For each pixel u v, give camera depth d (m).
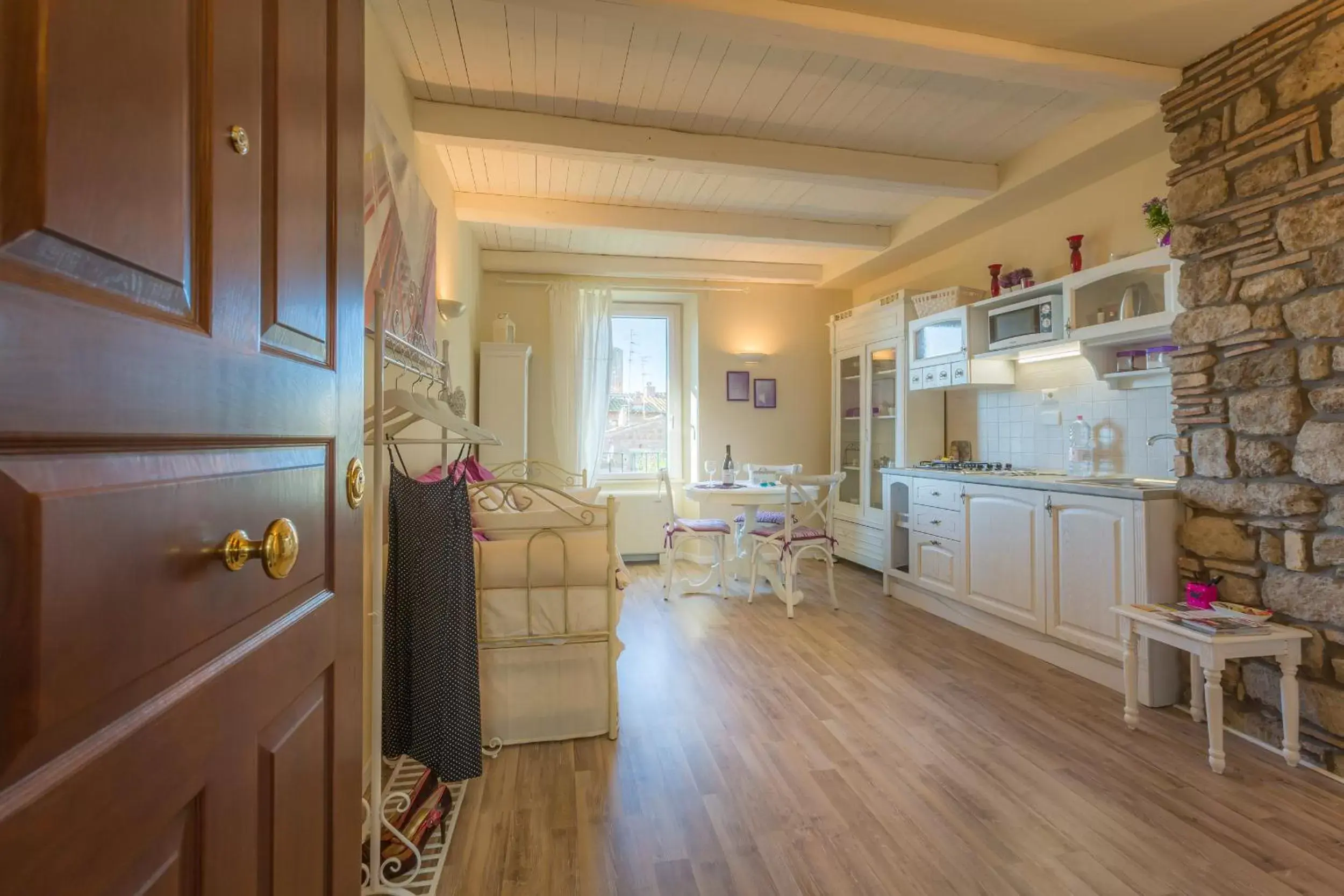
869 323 4.85
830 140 3.15
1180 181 2.39
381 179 1.93
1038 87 2.69
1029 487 3.00
